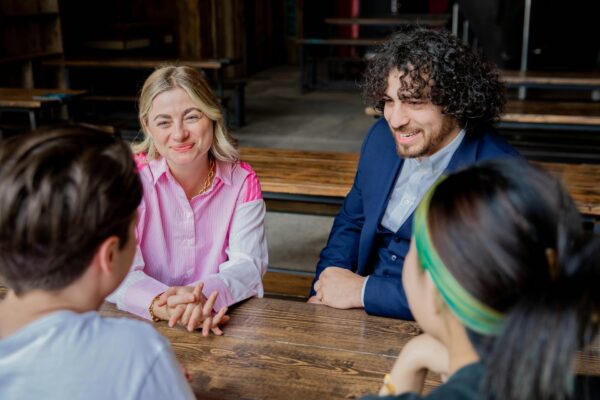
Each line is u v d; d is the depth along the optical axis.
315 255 3.80
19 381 0.80
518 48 8.68
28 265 0.79
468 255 0.67
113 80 8.61
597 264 0.65
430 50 1.69
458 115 1.72
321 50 13.47
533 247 0.66
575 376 0.74
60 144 0.81
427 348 0.96
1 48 7.20
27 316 0.84
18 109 5.10
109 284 0.87
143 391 0.82
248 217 1.86
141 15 9.84
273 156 3.36
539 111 4.64
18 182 0.77
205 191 1.82
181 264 1.84
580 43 8.51
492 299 0.66
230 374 1.28
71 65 7.09
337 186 2.77
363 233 1.96
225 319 1.51
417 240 0.73
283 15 13.98
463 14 8.84
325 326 1.48
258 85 10.92
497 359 0.65
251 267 1.81
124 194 0.83
